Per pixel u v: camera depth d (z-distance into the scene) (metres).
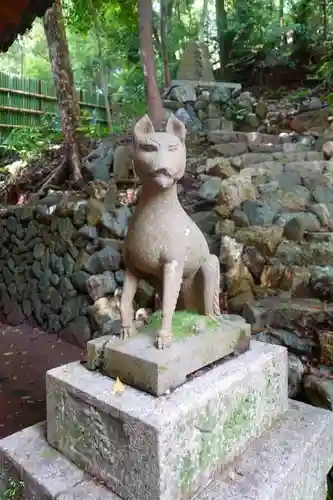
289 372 1.65
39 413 2.13
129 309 1.25
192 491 1.03
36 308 3.51
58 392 1.20
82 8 5.50
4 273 3.96
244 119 5.18
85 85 7.84
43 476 1.11
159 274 1.19
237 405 1.17
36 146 5.41
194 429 1.03
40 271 3.48
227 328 1.31
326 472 1.40
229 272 2.12
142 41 3.52
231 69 7.50
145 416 0.97
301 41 6.97
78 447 1.15
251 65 7.41
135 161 1.13
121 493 1.03
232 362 1.27
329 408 1.50
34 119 6.55
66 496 1.03
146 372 1.08
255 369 1.25
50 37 4.29
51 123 6.27
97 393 1.09
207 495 1.03
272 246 2.19
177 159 1.11
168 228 1.14
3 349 3.03
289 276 2.01
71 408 1.16
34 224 3.56
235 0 7.57
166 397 1.05
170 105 5.31
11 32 2.92
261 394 1.28
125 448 1.01
